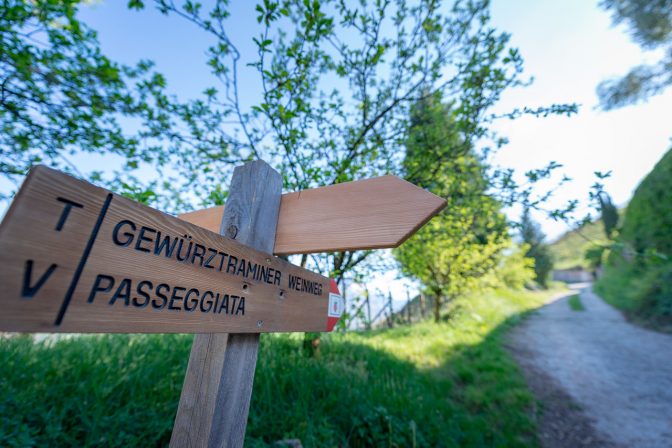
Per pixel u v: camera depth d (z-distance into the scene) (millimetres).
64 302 530
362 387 3348
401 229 1003
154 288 695
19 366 2109
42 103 1876
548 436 3785
